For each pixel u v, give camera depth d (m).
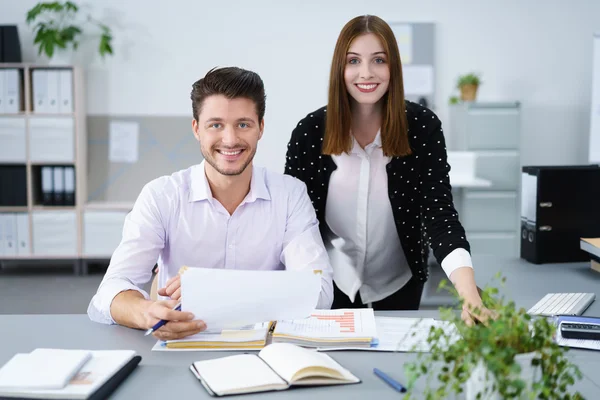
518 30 5.40
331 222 1.99
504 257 2.51
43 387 1.08
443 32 5.38
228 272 1.27
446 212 1.74
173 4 5.32
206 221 1.67
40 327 1.49
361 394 1.11
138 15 5.32
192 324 1.30
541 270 2.25
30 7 5.29
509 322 0.94
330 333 1.38
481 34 5.39
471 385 0.97
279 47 5.39
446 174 1.85
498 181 5.14
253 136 1.53
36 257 5.02
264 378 1.14
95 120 5.39
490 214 5.18
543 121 5.50
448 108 5.44
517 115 5.09
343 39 1.73
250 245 1.70
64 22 5.28
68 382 1.11
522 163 5.54
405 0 5.35
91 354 1.23
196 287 1.26
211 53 5.38
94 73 5.35
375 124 1.86
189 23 5.35
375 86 1.73
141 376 1.20
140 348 1.35
